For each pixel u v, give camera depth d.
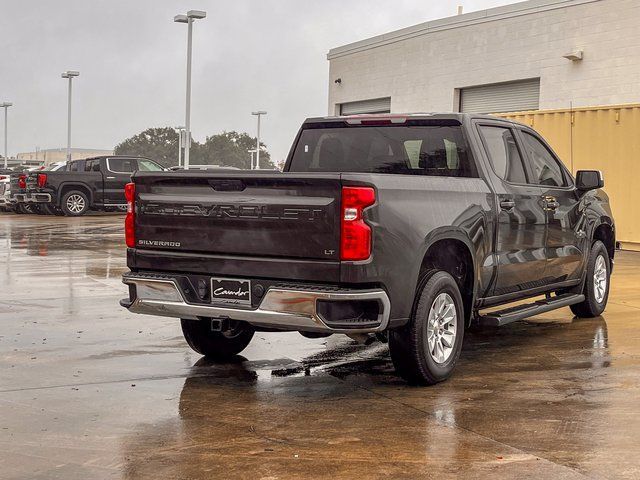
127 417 5.52
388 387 6.35
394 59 30.19
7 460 4.67
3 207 33.12
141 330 8.53
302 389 6.29
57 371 6.77
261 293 5.86
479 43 26.31
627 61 21.78
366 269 5.61
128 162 29.23
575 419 5.46
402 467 4.58
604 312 9.76
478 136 7.17
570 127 17.70
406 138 7.38
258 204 5.85
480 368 6.98
